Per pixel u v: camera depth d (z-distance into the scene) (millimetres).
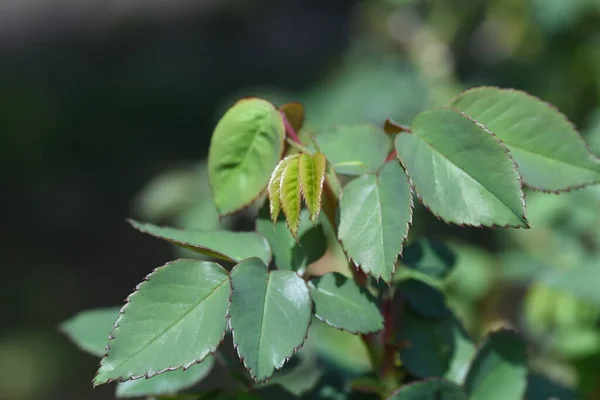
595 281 802
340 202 646
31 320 3262
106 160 4934
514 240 1200
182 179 1465
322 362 836
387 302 691
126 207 4340
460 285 1043
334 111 1740
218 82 6207
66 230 4137
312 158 643
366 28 2109
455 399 665
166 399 697
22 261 3830
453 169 642
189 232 662
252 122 666
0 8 7867
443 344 695
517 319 1099
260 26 7000
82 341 720
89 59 7074
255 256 656
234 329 627
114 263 3783
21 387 2754
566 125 663
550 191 662
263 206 673
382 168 649
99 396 2730
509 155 637
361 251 640
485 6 1819
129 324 630
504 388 684
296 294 636
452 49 1854
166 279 636
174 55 6934
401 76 1748
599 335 839
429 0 1892
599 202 1004
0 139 5027
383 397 690
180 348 629
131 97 5859
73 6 7758
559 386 729
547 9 1535
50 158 4918
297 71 6133
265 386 694
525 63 1711
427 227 1721
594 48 1536
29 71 6719
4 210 4344
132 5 7520
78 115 5547
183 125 5445
